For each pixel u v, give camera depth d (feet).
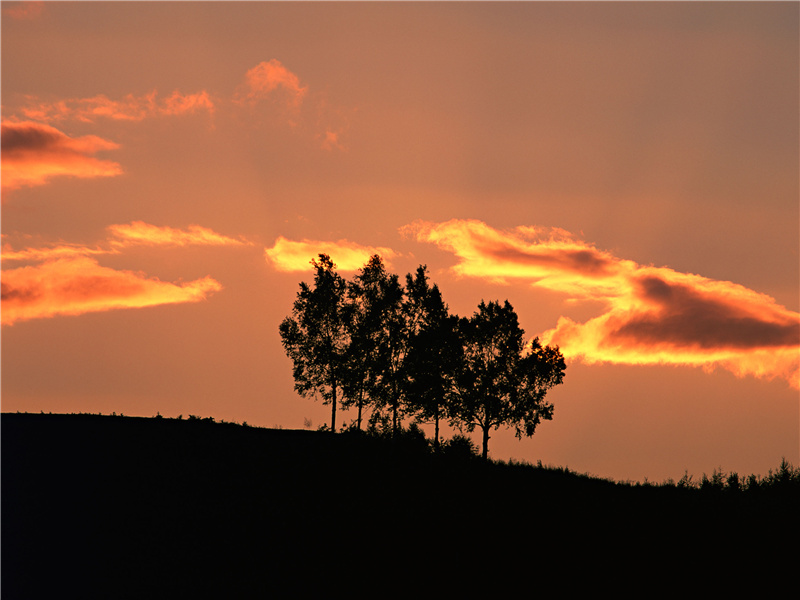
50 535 448.24
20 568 409.49
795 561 432.66
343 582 402.72
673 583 403.75
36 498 499.51
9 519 466.70
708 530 481.05
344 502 520.01
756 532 479.00
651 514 513.04
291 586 398.01
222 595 387.75
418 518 493.36
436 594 391.45
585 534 470.39
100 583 396.57
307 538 457.27
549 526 483.51
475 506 520.42
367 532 467.93
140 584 396.78
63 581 398.01
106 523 467.11
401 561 428.56
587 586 399.85
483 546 449.89
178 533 457.68
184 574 408.26
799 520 505.66
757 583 404.16
